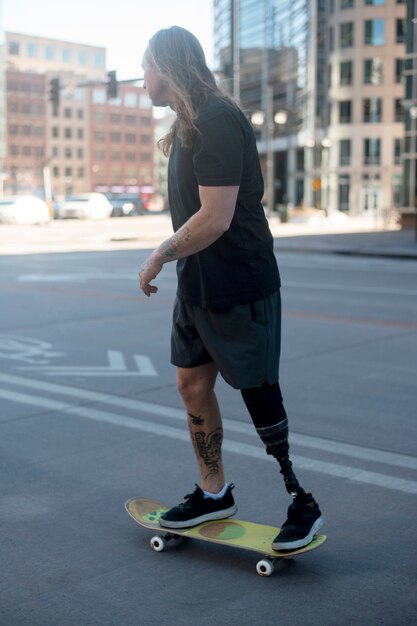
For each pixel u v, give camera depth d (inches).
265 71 3304.6
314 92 3009.4
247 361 122.4
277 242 1119.6
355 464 184.7
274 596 119.1
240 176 116.8
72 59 5895.7
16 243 1131.9
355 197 2994.6
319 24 2997.0
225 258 121.2
